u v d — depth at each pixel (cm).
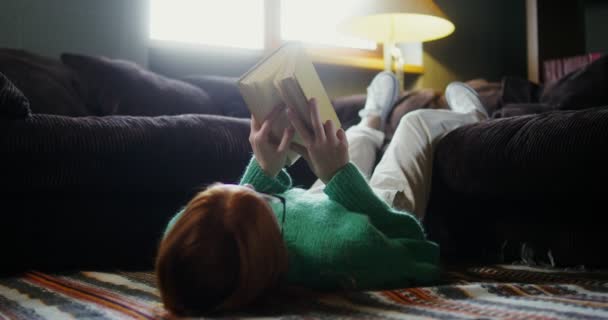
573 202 124
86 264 127
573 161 116
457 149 139
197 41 257
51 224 123
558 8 333
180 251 69
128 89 184
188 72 244
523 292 86
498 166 129
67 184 121
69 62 190
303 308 76
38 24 212
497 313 69
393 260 90
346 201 91
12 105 117
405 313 71
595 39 340
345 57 281
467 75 338
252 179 93
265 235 73
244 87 84
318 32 296
